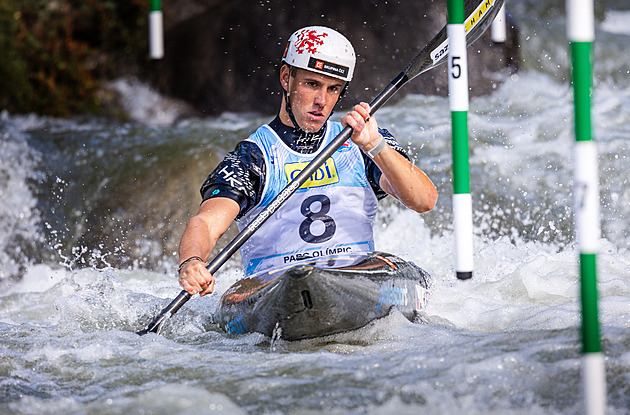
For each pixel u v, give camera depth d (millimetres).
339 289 10891
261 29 37531
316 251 12664
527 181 24719
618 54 41594
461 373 8820
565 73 38750
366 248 13141
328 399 8367
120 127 34594
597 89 38500
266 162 12836
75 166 27828
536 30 40594
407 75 13258
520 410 7762
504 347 9609
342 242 12836
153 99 39406
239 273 19438
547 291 13766
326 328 11109
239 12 38312
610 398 8055
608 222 22891
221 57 38156
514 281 14281
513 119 29703
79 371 10188
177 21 39688
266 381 9109
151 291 17172
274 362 9961
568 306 12109
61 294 18391
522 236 23031
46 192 27109
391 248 21594
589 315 6828
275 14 37312
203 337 12336
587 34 6836
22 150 28875
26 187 27375
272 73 37094
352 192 13008
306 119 12609
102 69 40469
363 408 8031
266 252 12844
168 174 26625
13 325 13711
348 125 11969
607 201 23562
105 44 40812
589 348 6824
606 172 24594
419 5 33938
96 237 25438
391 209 23047
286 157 12867
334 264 12062
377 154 12086
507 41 33875
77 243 25516
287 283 10578
